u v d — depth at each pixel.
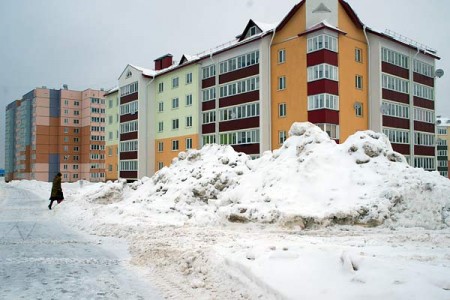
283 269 5.34
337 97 30.25
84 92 91.81
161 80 45.94
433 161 40.03
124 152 48.34
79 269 7.24
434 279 4.45
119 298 5.53
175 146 43.38
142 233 10.71
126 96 48.72
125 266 7.50
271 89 33.44
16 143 107.50
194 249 7.60
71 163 91.75
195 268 6.60
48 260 7.99
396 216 10.24
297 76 31.25
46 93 91.00
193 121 40.41
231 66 36.72
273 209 10.92
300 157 13.16
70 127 91.94
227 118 37.09
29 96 96.62
